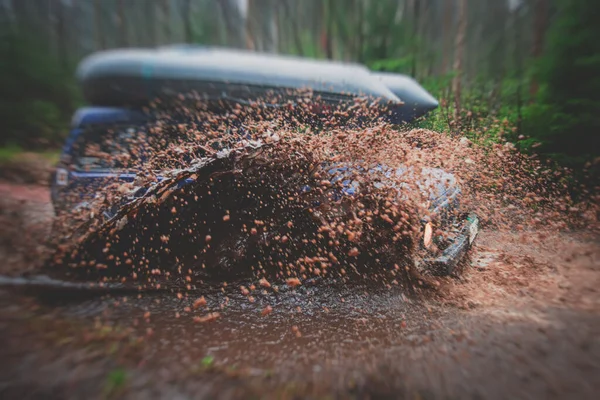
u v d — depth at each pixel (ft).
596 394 4.10
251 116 10.00
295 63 10.98
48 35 41.39
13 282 5.82
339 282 6.98
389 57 30.09
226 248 7.09
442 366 4.71
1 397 3.62
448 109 13.87
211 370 4.42
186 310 6.29
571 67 13.03
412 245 6.77
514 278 7.46
